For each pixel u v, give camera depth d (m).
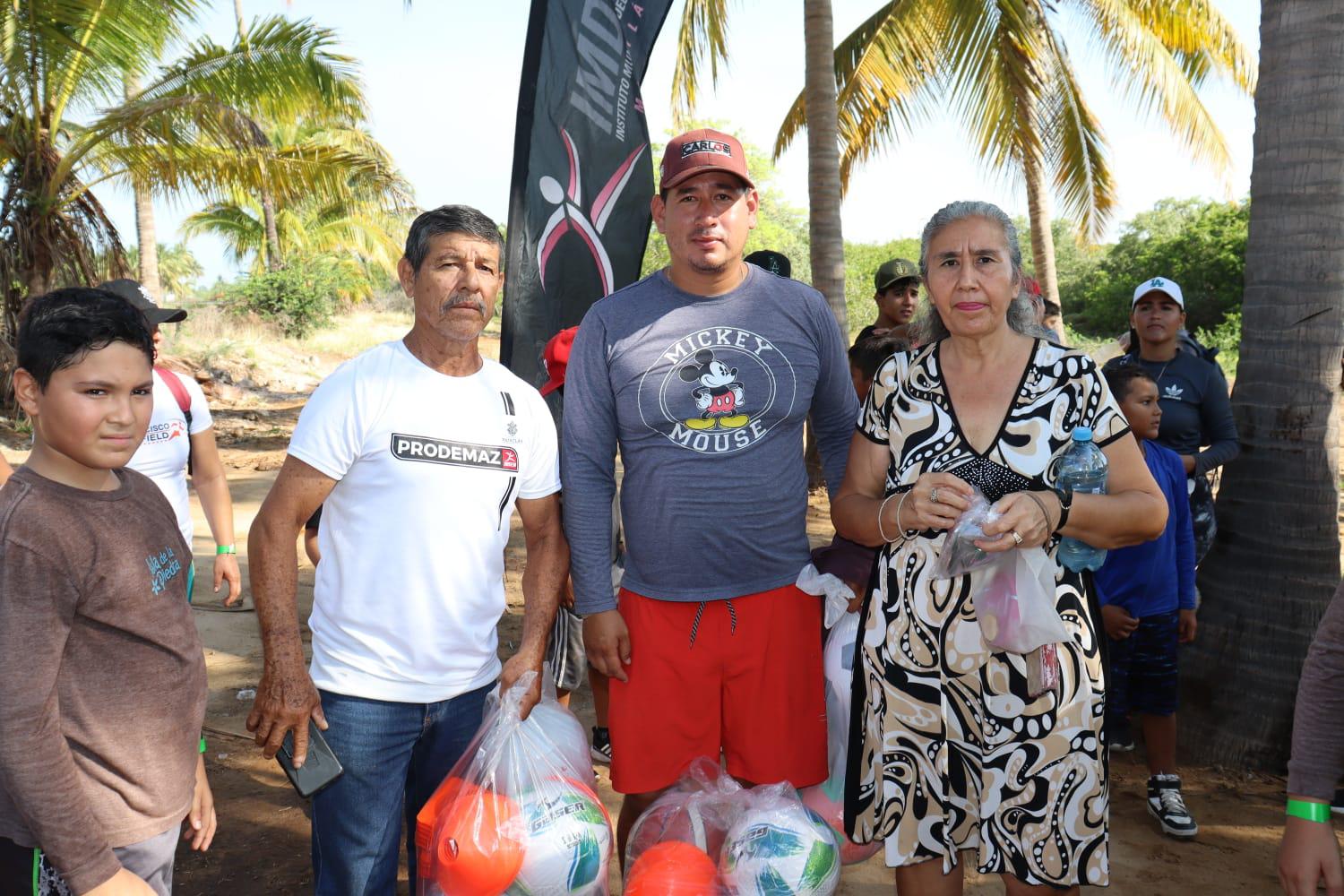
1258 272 4.33
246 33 13.13
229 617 6.03
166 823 2.01
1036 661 2.29
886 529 2.43
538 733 2.49
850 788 2.62
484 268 2.41
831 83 9.15
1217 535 4.52
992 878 3.42
